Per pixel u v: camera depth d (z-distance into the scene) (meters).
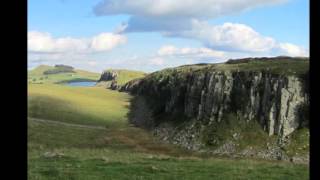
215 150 110.06
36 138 100.50
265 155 105.00
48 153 32.16
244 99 127.50
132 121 151.88
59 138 105.00
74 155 30.47
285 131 114.81
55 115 142.38
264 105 122.44
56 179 21.62
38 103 154.62
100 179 22.09
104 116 153.62
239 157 103.94
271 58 154.12
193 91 142.38
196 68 173.88
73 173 23.25
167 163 28.14
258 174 24.53
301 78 122.00
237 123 121.94
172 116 146.75
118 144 110.00
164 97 167.50
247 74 131.50
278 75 124.25
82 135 114.56
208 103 133.12
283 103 119.00
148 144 115.31
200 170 25.50
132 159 29.53
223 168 26.38
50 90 188.88
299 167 27.27
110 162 27.12
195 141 117.00
